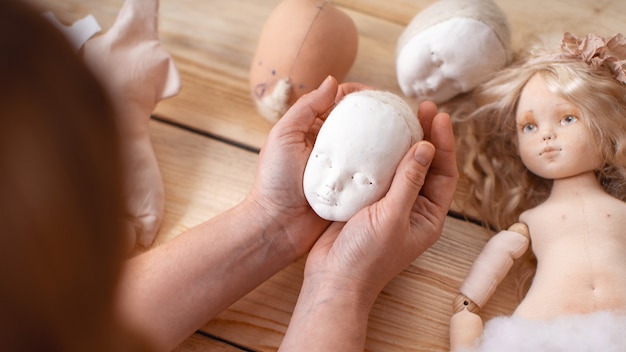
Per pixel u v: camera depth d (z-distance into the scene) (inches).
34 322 10.4
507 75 24.5
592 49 23.0
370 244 20.7
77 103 10.0
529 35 25.7
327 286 21.1
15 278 9.7
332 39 24.3
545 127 23.2
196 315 21.3
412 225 21.7
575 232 22.3
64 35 10.3
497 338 21.3
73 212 10.0
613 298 21.2
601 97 22.7
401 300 23.5
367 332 23.1
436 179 22.3
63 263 10.3
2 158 9.1
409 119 21.2
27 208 9.4
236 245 21.8
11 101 9.1
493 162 25.3
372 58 28.0
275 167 21.7
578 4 28.3
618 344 20.3
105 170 10.6
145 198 23.9
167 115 26.7
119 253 12.2
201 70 27.6
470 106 25.9
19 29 9.3
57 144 9.6
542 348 20.7
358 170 20.5
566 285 21.7
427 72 24.9
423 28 24.6
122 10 25.3
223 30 28.4
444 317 23.4
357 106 20.9
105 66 24.3
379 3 29.0
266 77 24.4
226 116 26.8
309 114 22.0
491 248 23.2
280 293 23.5
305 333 20.6
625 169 23.0
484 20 24.1
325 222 22.8
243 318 23.1
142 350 15.9
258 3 28.9
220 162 25.9
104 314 12.7
